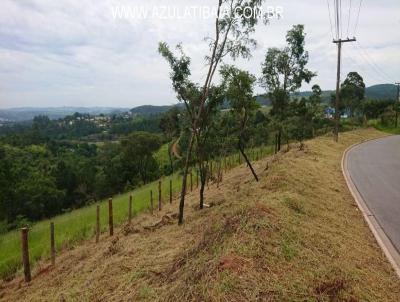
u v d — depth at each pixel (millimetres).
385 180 16781
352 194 13484
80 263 9008
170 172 43656
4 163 37875
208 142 16062
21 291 8328
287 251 6008
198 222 10117
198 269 5531
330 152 26828
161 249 8344
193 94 12109
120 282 6742
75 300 6520
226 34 11391
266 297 4707
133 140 51656
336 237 7809
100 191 53562
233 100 13867
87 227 13156
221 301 4562
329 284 5367
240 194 12195
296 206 8859
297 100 28141
